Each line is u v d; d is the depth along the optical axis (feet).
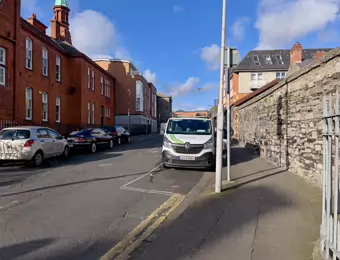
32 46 74.74
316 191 24.44
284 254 13.42
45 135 44.80
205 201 22.91
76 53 98.48
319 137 25.73
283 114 36.65
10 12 62.39
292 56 101.19
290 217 18.39
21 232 16.29
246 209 20.38
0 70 60.70
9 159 39.50
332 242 11.60
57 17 124.98
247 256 13.29
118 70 164.45
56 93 88.94
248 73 139.13
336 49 22.03
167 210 20.89
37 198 23.50
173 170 38.11
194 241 15.12
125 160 48.24
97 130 67.56
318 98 25.89
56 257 13.39
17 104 65.05
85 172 36.22
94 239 15.51
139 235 16.15
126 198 23.99
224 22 26.30
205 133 38.55
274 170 35.78
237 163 43.04
